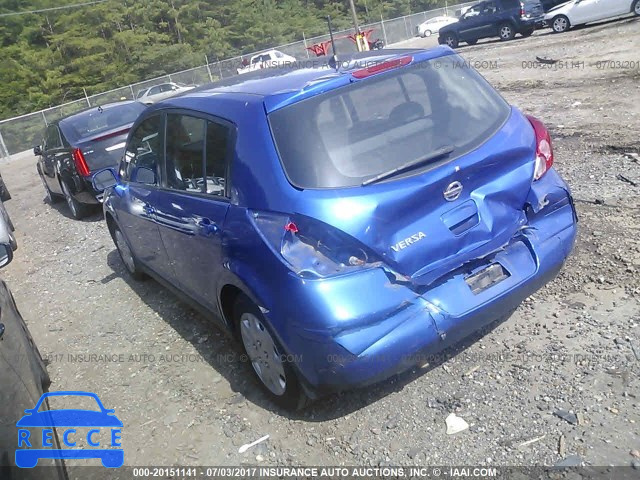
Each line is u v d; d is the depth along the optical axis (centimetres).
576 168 716
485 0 2711
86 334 582
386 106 379
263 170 365
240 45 5772
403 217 346
